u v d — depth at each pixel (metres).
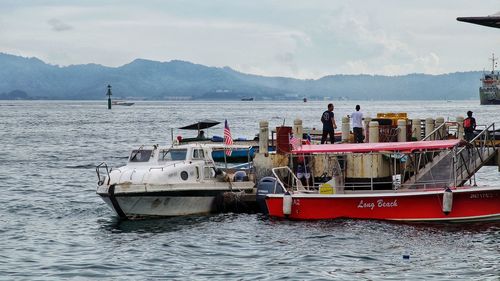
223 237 47.78
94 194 69.31
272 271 39.31
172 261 41.75
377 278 37.69
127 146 135.88
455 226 49.41
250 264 40.94
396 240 45.88
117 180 54.19
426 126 61.88
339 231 48.47
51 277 38.44
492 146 55.28
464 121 60.00
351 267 39.91
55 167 96.12
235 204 55.88
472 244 44.72
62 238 48.09
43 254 43.59
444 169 54.97
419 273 38.53
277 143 59.31
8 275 38.78
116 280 37.88
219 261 41.72
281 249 44.25
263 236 47.75
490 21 48.88
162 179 53.94
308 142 59.91
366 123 63.47
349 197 51.22
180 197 54.59
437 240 45.75
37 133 180.12
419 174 55.31
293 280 37.50
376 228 49.09
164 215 54.62
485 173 86.06
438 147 50.88
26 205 62.19
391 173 54.97
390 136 59.34
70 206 61.69
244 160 84.88
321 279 37.62
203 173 56.56
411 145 51.75
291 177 58.22
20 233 49.75
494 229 48.59
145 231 50.12
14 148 130.12
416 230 48.47
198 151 57.25
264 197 54.28
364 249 43.84
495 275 38.06
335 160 54.72
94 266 40.62
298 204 52.34
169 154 56.78
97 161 105.19
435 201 49.78
